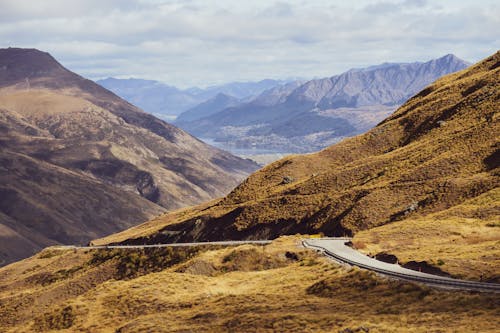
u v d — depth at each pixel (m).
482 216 80.81
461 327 34.97
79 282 94.44
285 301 49.09
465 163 109.06
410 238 72.56
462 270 50.00
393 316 39.66
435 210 95.00
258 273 65.44
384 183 114.06
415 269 53.69
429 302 41.72
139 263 94.94
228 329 44.03
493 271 48.56
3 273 134.00
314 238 83.38
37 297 92.62
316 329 39.84
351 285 50.09
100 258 108.88
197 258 74.69
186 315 50.72
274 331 41.31
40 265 130.12
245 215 130.12
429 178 108.69
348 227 100.88
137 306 57.31
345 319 40.84
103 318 56.94
